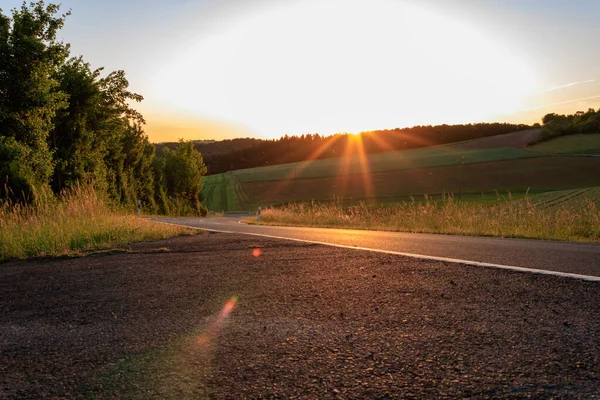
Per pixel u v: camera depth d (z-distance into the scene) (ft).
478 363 6.57
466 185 230.89
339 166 349.41
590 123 362.94
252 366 6.66
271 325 8.84
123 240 27.48
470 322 8.65
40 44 47.67
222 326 8.85
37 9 48.83
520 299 10.34
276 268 15.90
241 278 14.11
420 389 5.75
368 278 13.47
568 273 13.21
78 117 66.49
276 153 499.92
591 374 6.06
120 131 80.33
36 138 49.14
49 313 10.37
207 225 54.75
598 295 10.51
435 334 7.99
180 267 16.79
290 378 6.20
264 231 38.19
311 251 20.66
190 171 192.75
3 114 45.37
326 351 7.25
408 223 41.24
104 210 35.32
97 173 70.33
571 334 7.76
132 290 12.75
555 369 6.27
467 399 5.44
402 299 10.68
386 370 6.41
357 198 233.14
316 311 9.84
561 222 32.17
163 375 6.38
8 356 7.37
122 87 75.61
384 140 447.42
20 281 14.92
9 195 38.19
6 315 10.33
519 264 15.20
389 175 281.74
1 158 41.50
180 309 10.36
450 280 12.78
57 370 6.66
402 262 16.38
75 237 26.14
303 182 306.76
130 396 5.70
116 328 8.90
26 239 24.14
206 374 6.39
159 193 152.05
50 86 50.21
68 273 16.22
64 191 37.68
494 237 29.68
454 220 38.32
